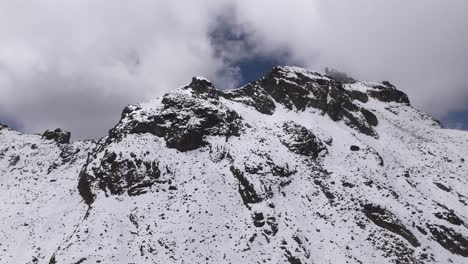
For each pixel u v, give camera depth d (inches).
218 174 2994.6
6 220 3068.4
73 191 3302.2
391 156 3585.1
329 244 2471.7
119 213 2726.4
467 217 2898.6
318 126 3661.4
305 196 2822.3
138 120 3499.0
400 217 2628.0
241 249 2412.6
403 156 3666.3
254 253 2391.7
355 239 2488.9
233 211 2699.3
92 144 4121.6
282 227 2534.5
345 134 3646.7
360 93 5137.8
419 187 3211.1
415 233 2556.6
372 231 2541.8
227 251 2406.5
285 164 3031.5
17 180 3725.4
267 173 2906.0
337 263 2336.4
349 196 2800.2
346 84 5615.2
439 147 4067.4
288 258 2338.8
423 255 2406.5
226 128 3405.5
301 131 3383.4
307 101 3996.1
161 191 2869.1
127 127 3494.1
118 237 2534.5
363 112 4224.9
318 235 2539.4
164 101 3661.4
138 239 2518.5
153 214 2684.5
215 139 3326.8
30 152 4175.7
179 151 3228.3
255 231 2516.0
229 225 2591.0
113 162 3129.9
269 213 2605.8
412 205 2815.0
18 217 3090.6
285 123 3580.2
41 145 4318.4
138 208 2746.1
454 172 3560.5
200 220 2581.2
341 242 2474.2
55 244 2679.6
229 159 3134.8
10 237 2859.3
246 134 3422.7
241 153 3152.1
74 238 2517.2
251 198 2741.1
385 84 5787.4
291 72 4269.2
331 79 4409.5
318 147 3309.5
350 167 3169.3
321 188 2906.0
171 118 3464.6
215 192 2817.4
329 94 4124.0
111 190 2962.6
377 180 3048.7
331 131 3663.9
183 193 2824.8
